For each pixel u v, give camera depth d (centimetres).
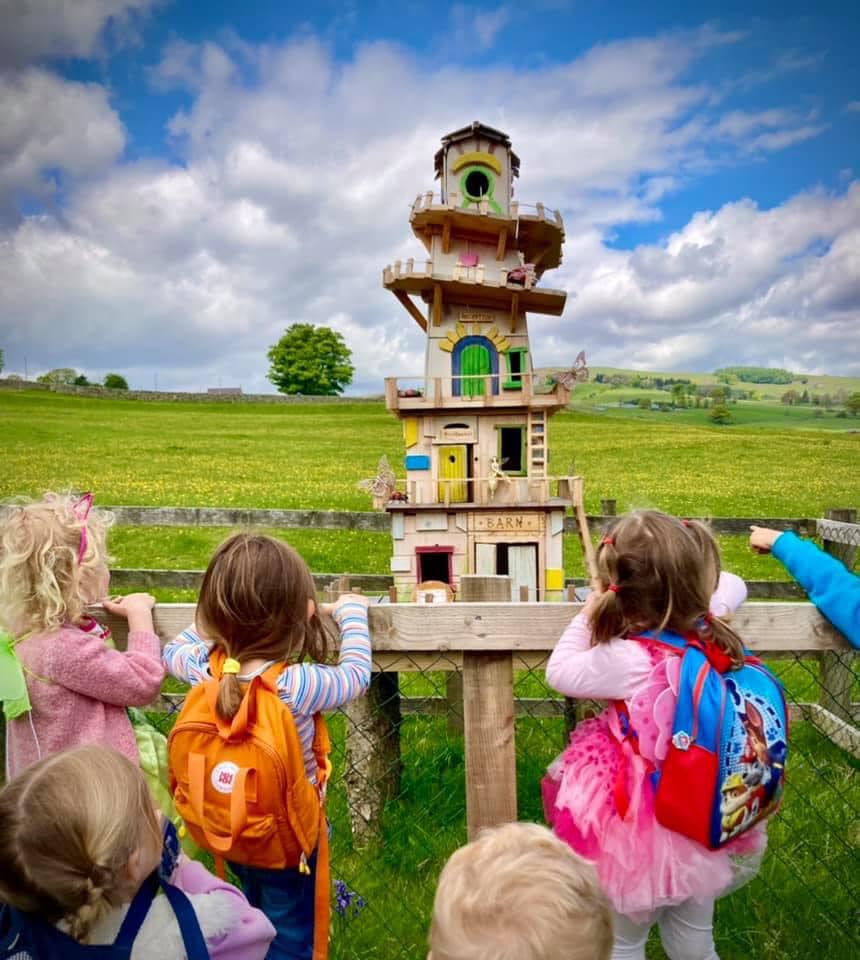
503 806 276
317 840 233
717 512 2014
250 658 227
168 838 190
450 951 148
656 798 220
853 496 2298
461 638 268
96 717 236
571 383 603
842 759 532
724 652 224
